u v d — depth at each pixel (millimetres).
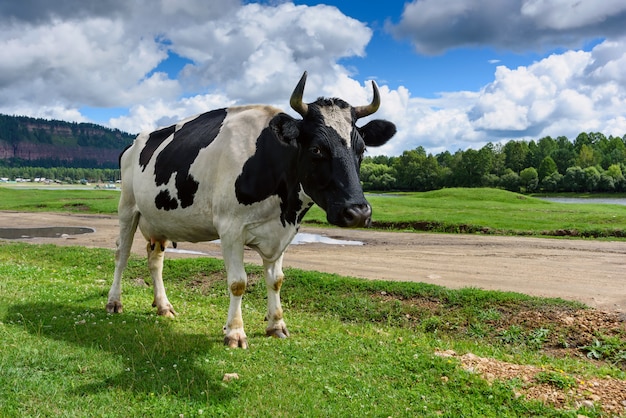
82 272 12617
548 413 5008
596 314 8992
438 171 131125
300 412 4848
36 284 10352
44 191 56219
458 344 7832
